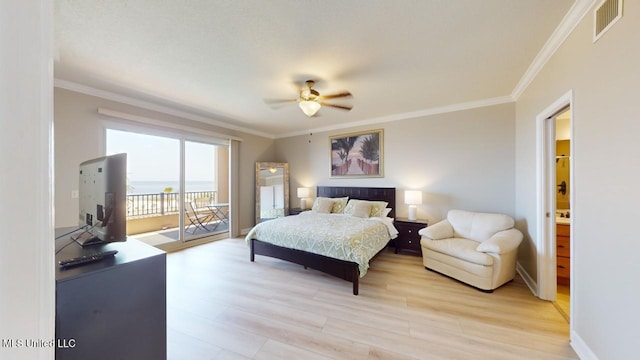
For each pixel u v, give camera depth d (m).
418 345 1.78
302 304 2.36
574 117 1.75
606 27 1.42
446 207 3.91
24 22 0.35
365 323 2.04
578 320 1.70
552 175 2.41
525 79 2.76
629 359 1.27
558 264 2.81
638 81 1.21
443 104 3.74
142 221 5.11
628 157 1.28
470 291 2.60
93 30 1.90
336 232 2.95
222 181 6.70
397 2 1.62
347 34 1.97
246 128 5.32
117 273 1.16
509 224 2.97
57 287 1.00
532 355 1.67
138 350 1.23
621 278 1.33
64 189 2.88
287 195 5.71
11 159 0.34
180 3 1.62
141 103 3.56
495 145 3.51
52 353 0.39
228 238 4.96
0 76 0.33
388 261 3.56
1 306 0.33
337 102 3.62
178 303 2.38
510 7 1.67
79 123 2.99
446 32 1.95
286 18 1.77
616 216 1.36
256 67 2.53
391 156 4.42
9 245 0.34
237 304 2.36
